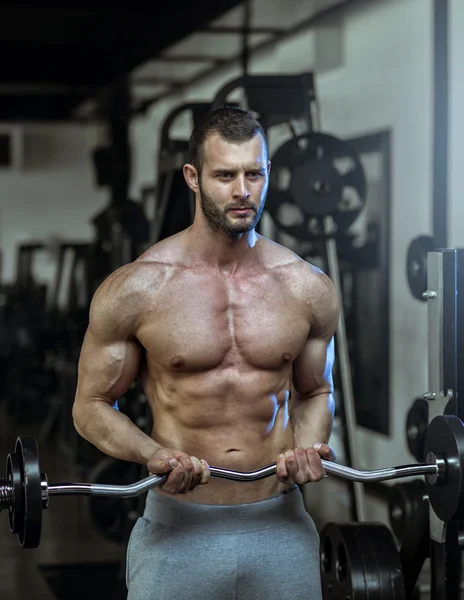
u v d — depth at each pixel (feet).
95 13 23.21
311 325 8.04
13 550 16.44
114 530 15.67
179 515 7.76
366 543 10.21
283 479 7.37
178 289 7.67
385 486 20.20
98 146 40.96
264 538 7.75
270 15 22.54
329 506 18.90
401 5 19.72
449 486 8.25
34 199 42.86
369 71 21.13
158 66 29.84
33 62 32.22
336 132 22.81
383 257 20.48
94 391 7.82
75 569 15.43
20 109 41.11
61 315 33.55
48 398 31.37
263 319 7.75
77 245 32.91
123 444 7.60
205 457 7.74
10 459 7.62
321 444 7.57
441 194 17.81
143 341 7.73
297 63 23.86
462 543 9.70
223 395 7.70
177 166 13.74
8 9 23.34
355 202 21.50
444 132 17.78
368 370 21.20
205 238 7.70
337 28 22.52
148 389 8.00
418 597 11.93
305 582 7.84
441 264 9.58
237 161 7.29
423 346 19.16
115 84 33.88
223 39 25.43
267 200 14.61
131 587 7.95
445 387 9.61
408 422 13.09
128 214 22.09
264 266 7.91
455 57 17.76
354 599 9.93
